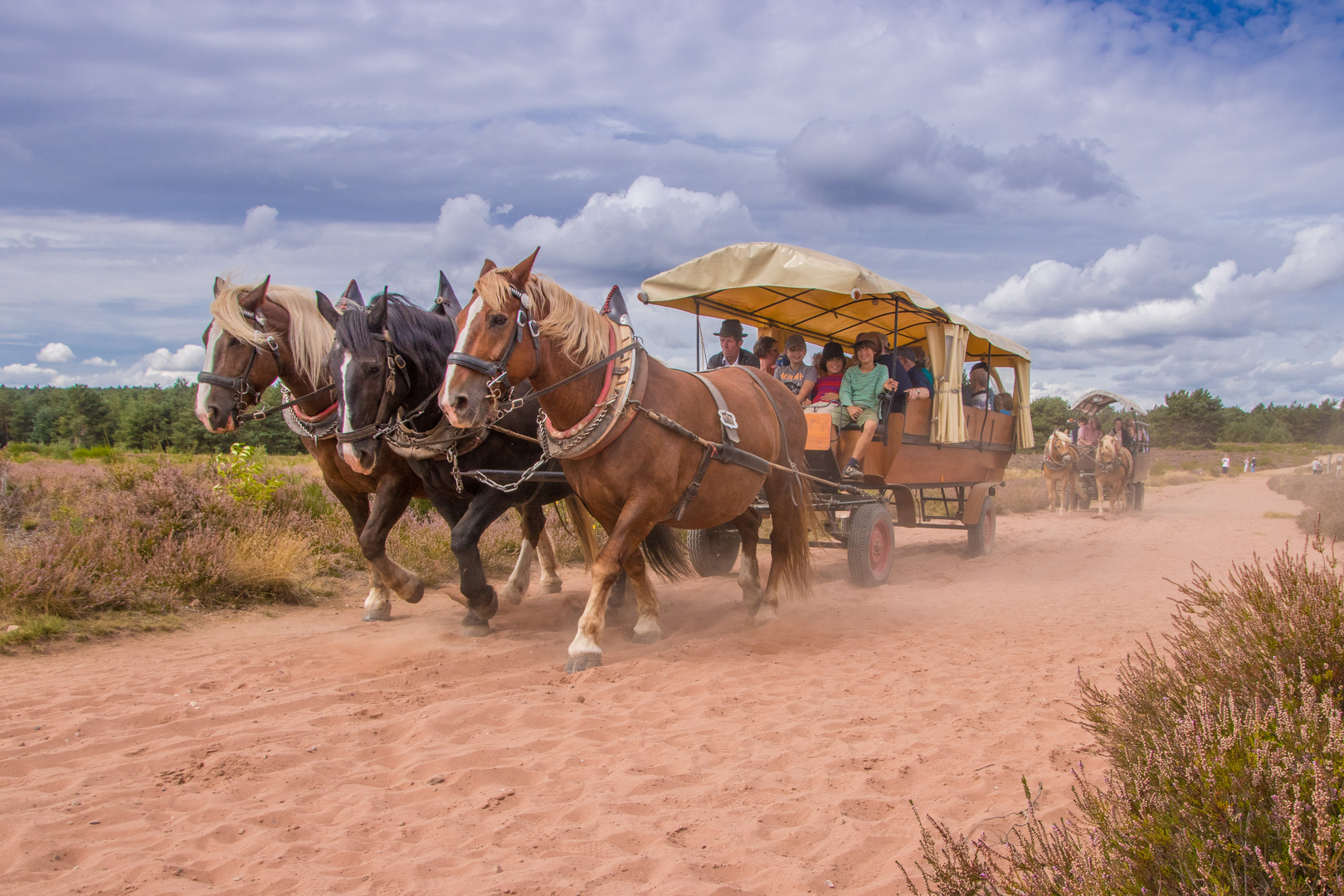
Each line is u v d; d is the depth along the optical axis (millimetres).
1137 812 2090
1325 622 2789
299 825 2865
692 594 7621
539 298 4637
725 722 3916
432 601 7547
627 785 3145
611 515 5102
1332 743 2002
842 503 7656
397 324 5176
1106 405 18516
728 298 8180
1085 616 6516
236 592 7375
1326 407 92875
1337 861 1655
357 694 4422
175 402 43875
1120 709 3092
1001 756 3436
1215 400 84250
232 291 5418
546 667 4969
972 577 8680
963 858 2092
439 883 2447
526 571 7105
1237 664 2830
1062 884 1913
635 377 4863
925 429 8398
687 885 2387
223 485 8914
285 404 5719
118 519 7824
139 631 6320
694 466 5125
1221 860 1806
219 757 3447
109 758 3551
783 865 2525
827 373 8336
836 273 6672
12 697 4527
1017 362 11078
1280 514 16359
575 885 2410
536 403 5676
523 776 3293
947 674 4738
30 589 6289
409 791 3156
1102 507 16656
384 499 5938
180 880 2508
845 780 3197
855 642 5586
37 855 2658
